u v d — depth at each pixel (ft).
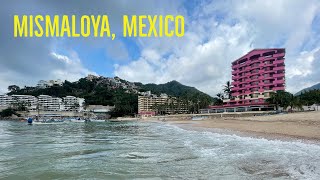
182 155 62.39
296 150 63.21
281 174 40.78
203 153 64.13
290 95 313.12
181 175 42.65
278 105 321.32
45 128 248.11
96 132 173.99
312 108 307.78
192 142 90.38
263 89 359.05
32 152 71.61
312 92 357.20
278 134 102.17
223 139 96.94
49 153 69.36
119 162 54.95
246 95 379.76
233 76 409.90
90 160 57.88
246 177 39.86
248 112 316.19
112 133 161.07
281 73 353.51
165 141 98.94
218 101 463.42
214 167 47.67
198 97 564.71
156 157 60.75
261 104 334.24
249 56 379.76
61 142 100.94
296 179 37.63
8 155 66.08
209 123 229.45
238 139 94.84
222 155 60.13
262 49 367.45
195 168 47.34
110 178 41.37
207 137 108.37
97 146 85.51
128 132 169.89
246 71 385.50
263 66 361.71
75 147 83.10
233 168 46.29
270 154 58.54
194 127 191.01
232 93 408.67
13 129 227.40
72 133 164.25
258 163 49.62
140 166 50.47
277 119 183.73
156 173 44.39
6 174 44.83
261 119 204.85
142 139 111.14
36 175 43.96
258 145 74.95
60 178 41.81
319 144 73.00
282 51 357.41
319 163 47.91
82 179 41.04
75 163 54.39
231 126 168.04
